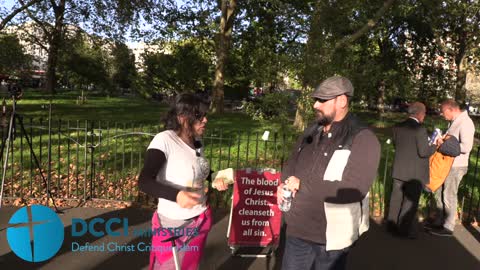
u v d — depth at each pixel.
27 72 21.62
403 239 5.16
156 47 28.58
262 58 7.55
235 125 15.70
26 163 7.42
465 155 5.16
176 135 2.63
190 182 2.58
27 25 21.75
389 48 22.95
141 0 19.28
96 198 6.00
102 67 33.25
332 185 2.56
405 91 17.98
